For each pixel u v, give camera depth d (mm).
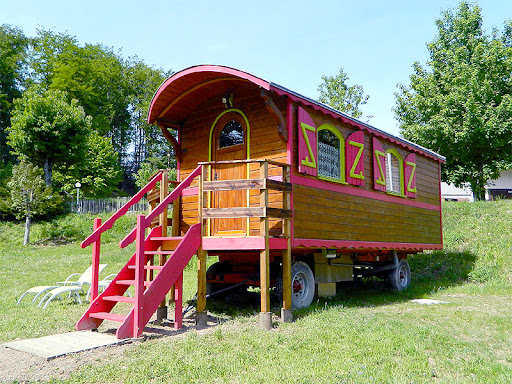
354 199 9078
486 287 11383
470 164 24281
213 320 7160
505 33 26188
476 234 16266
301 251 8312
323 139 8430
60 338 5805
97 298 6559
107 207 28391
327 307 8219
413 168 11633
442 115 23578
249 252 7863
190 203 8719
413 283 12891
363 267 11320
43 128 25391
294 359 4902
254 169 7852
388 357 5031
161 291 6148
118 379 4270
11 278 12453
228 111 8383
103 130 41344
